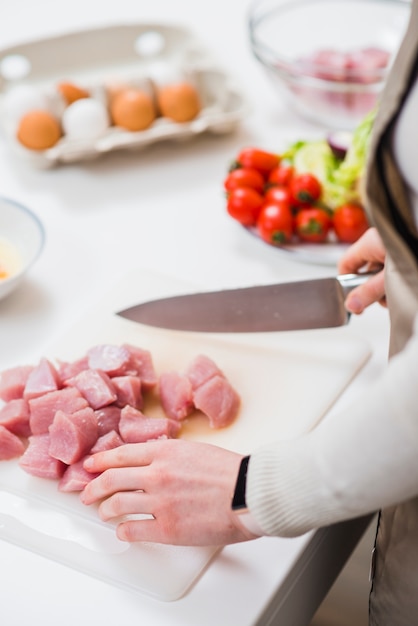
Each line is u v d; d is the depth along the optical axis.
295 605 1.09
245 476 0.91
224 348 1.31
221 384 1.18
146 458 1.01
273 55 1.74
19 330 1.37
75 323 1.35
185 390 1.18
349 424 0.82
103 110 1.72
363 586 1.61
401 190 0.90
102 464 1.04
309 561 1.09
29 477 1.11
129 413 1.14
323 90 1.73
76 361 1.22
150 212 1.63
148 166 1.75
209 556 1.03
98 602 0.99
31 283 1.46
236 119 1.77
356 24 1.99
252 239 1.55
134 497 0.99
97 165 1.75
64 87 1.76
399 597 1.10
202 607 0.99
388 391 0.80
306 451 0.87
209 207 1.65
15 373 1.21
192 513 0.96
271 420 1.20
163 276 1.46
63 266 1.50
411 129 0.84
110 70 1.98
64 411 1.13
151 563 1.02
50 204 1.64
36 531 1.06
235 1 2.27
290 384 1.25
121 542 1.04
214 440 1.17
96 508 1.08
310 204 1.54
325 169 1.53
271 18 1.96
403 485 0.83
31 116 1.68
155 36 1.99
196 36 1.97
